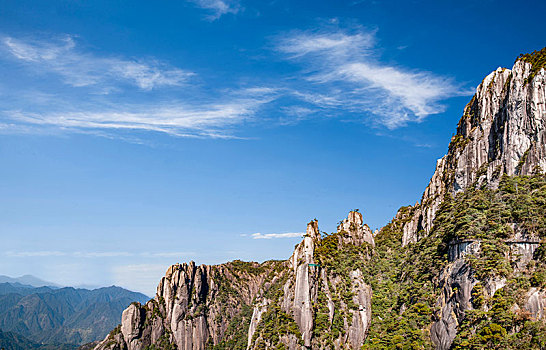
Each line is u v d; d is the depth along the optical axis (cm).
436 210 19200
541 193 14125
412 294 17138
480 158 17500
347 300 19538
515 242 13750
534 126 15275
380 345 16800
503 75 17838
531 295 12344
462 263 14488
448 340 14012
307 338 18362
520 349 11662
